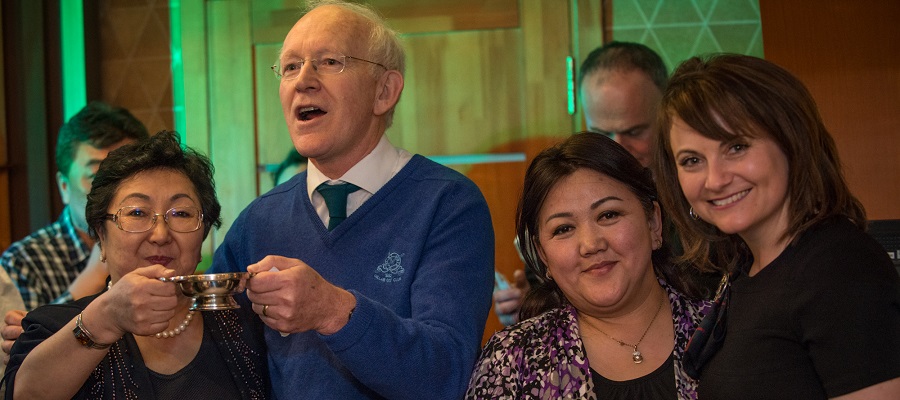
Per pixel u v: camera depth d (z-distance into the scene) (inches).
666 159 64.6
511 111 136.9
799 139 56.7
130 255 68.3
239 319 73.9
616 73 110.0
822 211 56.8
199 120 142.3
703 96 57.7
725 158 58.0
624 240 68.7
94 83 144.9
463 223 71.7
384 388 63.3
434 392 63.7
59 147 115.1
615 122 110.7
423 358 62.8
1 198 138.7
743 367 58.1
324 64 73.8
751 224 57.9
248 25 142.3
